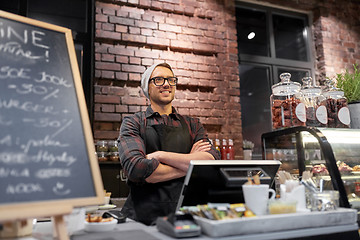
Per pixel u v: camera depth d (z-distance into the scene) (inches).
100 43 129.7
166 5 142.1
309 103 77.5
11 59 42.0
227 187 48.0
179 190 64.3
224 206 42.9
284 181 53.7
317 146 66.7
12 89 40.5
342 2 180.9
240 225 39.7
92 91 127.8
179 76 139.2
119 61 130.3
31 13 138.5
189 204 47.1
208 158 68.4
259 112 185.6
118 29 131.7
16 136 38.2
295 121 75.1
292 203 44.9
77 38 131.4
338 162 69.5
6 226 39.4
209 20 150.8
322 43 171.5
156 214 62.1
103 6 132.0
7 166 36.1
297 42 185.8
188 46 142.9
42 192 36.3
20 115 39.6
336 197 49.2
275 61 169.6
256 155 161.6
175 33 142.0
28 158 37.7
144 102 131.9
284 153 78.1
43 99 42.2
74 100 44.7
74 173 39.3
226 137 142.8
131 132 69.6
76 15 143.6
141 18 136.7
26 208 33.6
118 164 117.2
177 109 137.1
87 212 59.5
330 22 175.8
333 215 45.8
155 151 71.1
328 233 44.8
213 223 38.8
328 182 62.4
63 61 46.5
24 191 35.4
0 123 37.9
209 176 46.7
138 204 63.4
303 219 43.5
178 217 42.9
